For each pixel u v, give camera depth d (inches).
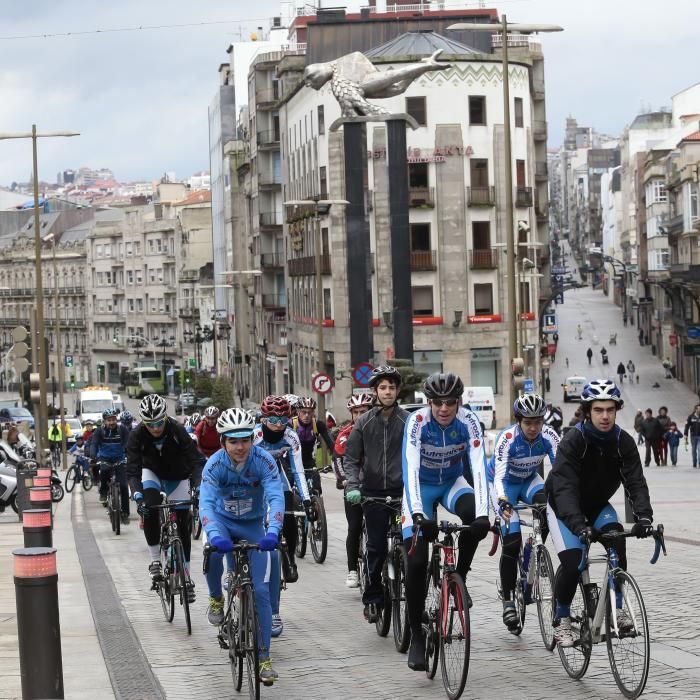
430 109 4618.6
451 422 602.9
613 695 550.9
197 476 787.4
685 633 676.1
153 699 559.8
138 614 812.6
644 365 6776.6
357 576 877.2
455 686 556.7
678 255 6501.0
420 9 5753.0
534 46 5816.9
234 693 581.3
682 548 1087.0
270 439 916.6
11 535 1418.6
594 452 564.7
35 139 2731.3
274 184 6176.2
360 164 3472.0
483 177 4677.7
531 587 672.4
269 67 6171.3
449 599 569.6
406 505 598.9
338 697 570.6
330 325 4849.9
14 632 745.6
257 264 6501.0
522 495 715.4
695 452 2603.3
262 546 565.0
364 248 3481.8
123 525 1530.5
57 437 3412.9
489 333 4662.9
